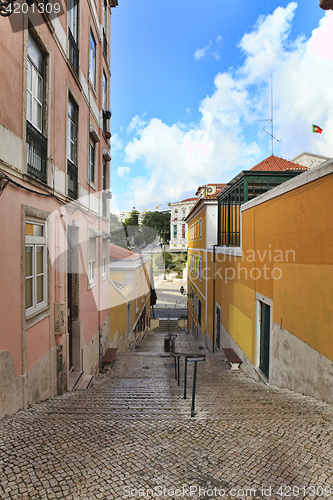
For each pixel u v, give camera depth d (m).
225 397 5.00
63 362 5.68
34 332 4.59
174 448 2.88
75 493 2.21
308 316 4.89
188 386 6.36
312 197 4.79
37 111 4.94
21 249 4.09
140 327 18.69
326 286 4.38
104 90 11.46
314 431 3.23
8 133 3.71
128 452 2.80
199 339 18.30
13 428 3.31
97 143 9.58
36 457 2.69
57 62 5.61
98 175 9.67
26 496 2.17
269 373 6.60
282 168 13.36
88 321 8.02
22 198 4.14
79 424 3.50
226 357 9.84
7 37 3.67
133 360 10.58
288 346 5.63
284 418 3.65
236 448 2.88
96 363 8.76
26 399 4.22
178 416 3.83
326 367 4.37
